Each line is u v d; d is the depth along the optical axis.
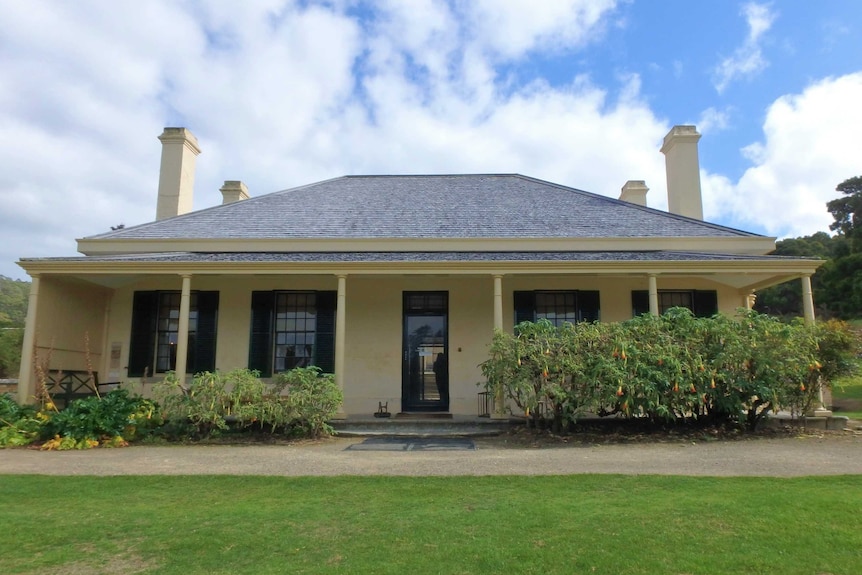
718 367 8.93
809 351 9.27
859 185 30.02
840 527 4.27
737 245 11.83
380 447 8.40
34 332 10.24
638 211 13.57
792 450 7.55
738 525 4.34
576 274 10.62
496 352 9.55
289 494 5.48
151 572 3.68
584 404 8.84
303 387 9.38
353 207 13.96
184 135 14.84
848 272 22.48
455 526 4.44
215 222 12.95
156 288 12.08
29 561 3.85
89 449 8.19
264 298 11.95
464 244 11.91
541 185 15.73
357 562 3.79
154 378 11.71
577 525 4.41
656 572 3.58
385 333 11.95
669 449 7.75
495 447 8.30
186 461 7.22
